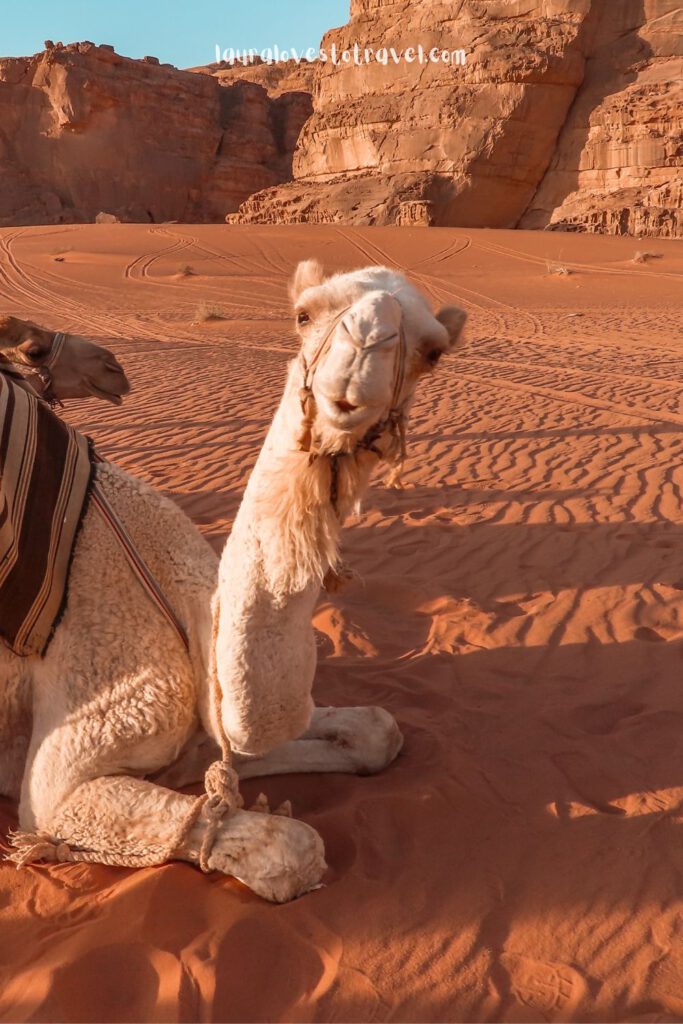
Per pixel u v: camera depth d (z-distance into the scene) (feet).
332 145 299.38
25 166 344.28
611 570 22.06
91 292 133.49
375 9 299.17
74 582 11.50
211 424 40.63
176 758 11.98
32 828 11.63
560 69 255.91
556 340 77.87
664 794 13.32
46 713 11.56
